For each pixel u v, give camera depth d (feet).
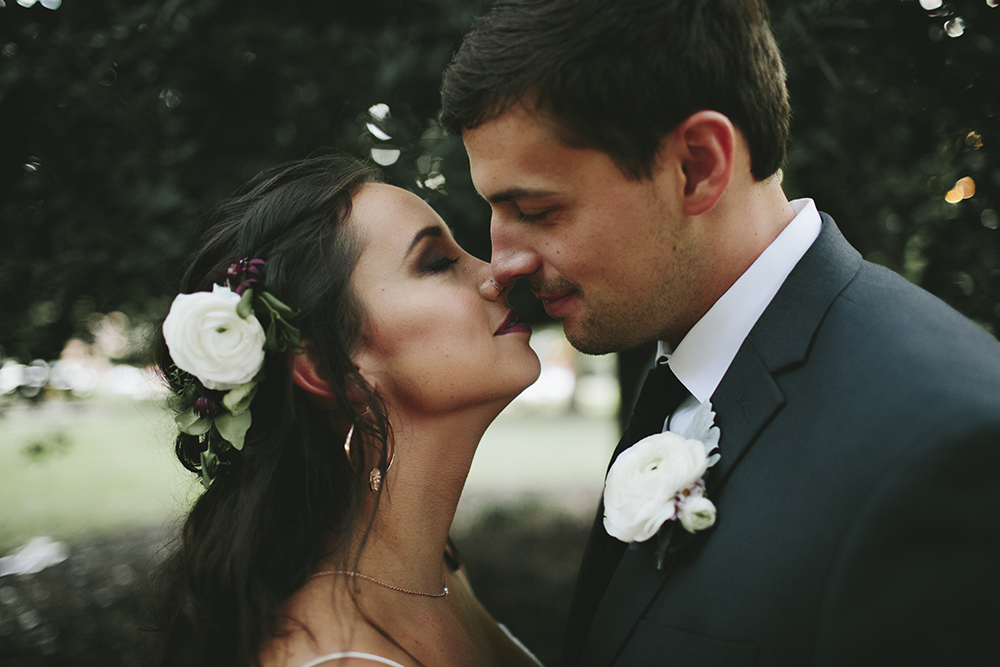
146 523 25.26
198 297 4.83
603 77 4.12
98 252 9.09
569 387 77.71
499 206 4.83
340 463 5.25
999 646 3.25
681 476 4.12
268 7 9.87
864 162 9.09
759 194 4.71
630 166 4.30
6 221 9.40
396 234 5.24
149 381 6.93
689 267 4.63
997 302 8.36
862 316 4.19
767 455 4.08
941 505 3.37
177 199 8.73
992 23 7.54
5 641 15.31
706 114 4.23
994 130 7.85
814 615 3.66
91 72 9.18
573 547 23.53
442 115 4.78
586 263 4.60
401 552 5.27
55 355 10.45
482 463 41.63
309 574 4.96
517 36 4.27
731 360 4.72
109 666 14.02
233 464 5.41
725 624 3.91
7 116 9.43
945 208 8.91
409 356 5.09
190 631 5.48
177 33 8.96
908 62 8.06
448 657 5.16
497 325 5.37
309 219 5.24
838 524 3.66
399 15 9.91
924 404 3.64
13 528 25.00
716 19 4.25
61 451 13.21
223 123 10.12
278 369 5.18
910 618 3.36
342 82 9.54
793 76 8.05
